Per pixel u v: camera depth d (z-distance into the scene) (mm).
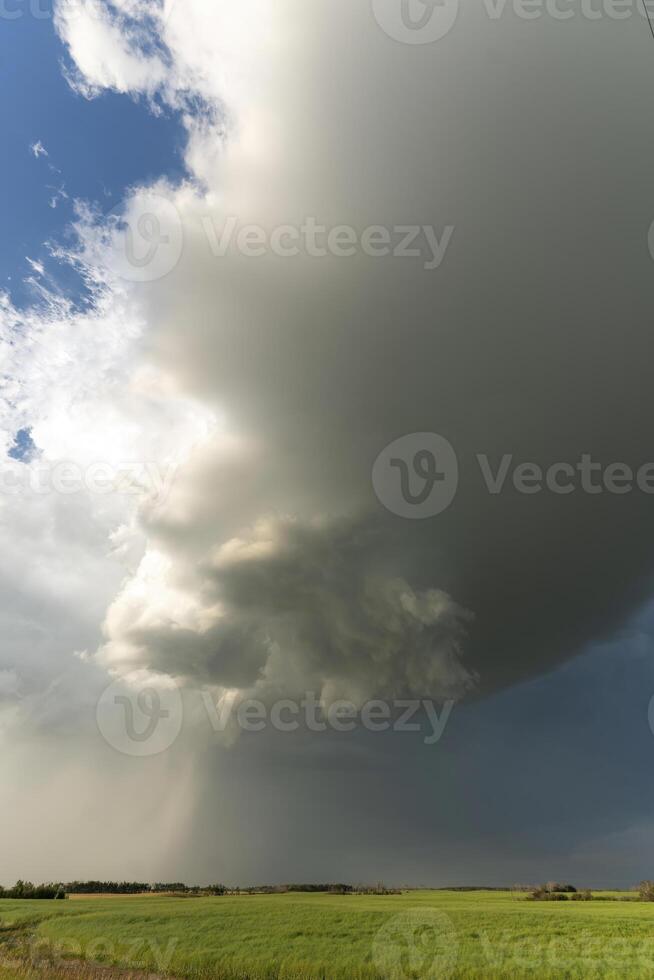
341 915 45969
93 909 52406
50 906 56250
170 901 63406
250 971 28906
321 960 30625
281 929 39188
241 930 39000
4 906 56688
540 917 44656
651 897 70000
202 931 39031
